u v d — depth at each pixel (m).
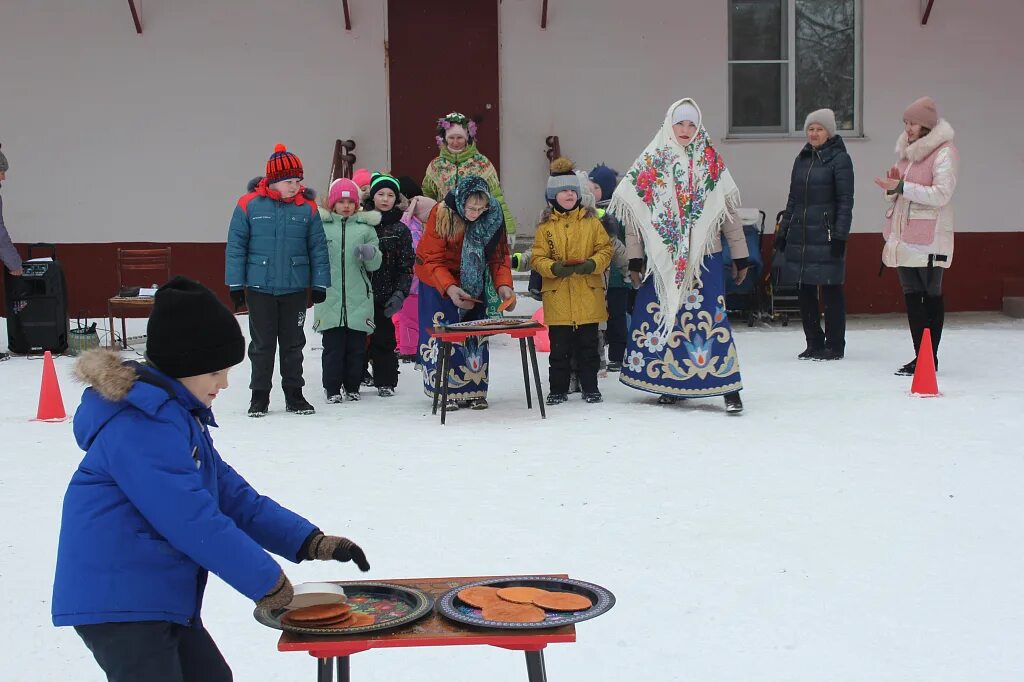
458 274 7.70
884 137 13.10
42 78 12.94
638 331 7.76
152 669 2.43
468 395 7.72
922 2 12.95
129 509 2.46
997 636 3.72
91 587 2.41
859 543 4.69
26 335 10.97
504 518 5.09
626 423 7.19
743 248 7.58
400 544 4.73
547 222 7.84
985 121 13.07
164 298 2.55
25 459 6.45
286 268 7.63
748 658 3.58
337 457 6.36
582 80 13.09
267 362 7.70
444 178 9.70
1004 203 13.14
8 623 3.96
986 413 7.34
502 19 13.04
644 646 3.68
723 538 4.77
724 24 13.00
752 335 11.73
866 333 11.62
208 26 12.96
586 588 2.64
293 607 2.47
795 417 7.31
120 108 13.00
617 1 12.99
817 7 13.09
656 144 7.58
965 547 4.62
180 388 2.55
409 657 3.65
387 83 13.12
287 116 13.09
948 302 13.22
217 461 2.70
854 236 13.16
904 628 3.80
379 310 8.41
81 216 13.07
